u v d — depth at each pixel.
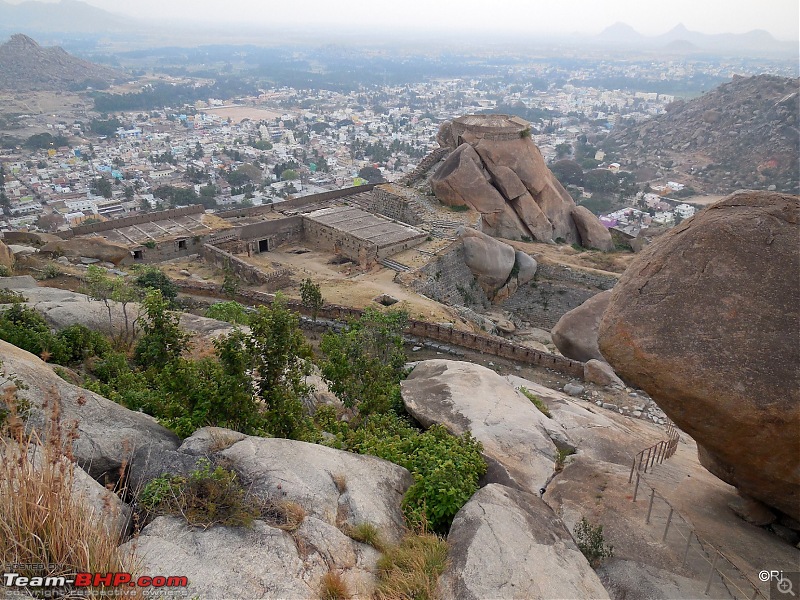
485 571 8.04
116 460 9.16
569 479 11.69
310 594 7.12
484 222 50.47
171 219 46.59
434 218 48.44
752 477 9.11
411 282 38.88
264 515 8.34
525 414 15.05
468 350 26.56
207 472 8.65
